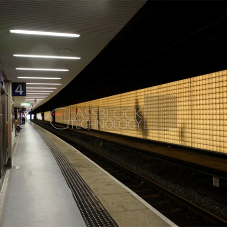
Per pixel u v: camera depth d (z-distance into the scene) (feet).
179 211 15.06
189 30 16.63
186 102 27.84
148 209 12.45
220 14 14.11
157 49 21.22
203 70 24.43
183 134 28.53
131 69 29.68
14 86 26.89
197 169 18.94
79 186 16.71
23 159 26.68
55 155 29.89
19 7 9.55
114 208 12.61
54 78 27.30
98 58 24.62
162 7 13.04
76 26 11.66
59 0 9.06
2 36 12.90
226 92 21.94
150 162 25.59
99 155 36.70
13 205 12.68
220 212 14.71
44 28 11.91
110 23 11.37
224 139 22.24
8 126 22.08
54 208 12.28
